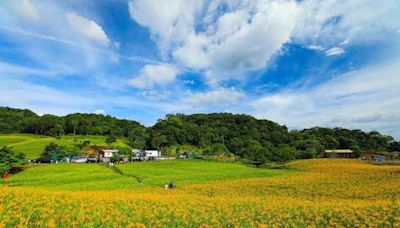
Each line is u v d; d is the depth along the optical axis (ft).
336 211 76.43
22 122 539.29
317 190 141.90
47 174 206.80
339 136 576.20
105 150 387.34
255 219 69.00
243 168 272.31
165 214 69.15
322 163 306.76
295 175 213.25
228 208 81.05
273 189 147.74
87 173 213.87
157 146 500.33
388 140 576.20
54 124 534.78
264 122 642.63
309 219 69.51
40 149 385.50
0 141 437.99
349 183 160.56
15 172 223.10
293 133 590.14
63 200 77.05
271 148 433.48
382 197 117.70
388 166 256.32
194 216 68.03
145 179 192.95
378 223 63.16
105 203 79.56
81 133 561.43
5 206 62.23
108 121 637.71
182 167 272.10
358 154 436.76
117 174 214.48
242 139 515.91
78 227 53.36
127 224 58.59
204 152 437.17
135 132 571.28
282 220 68.39
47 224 51.55
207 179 197.47
